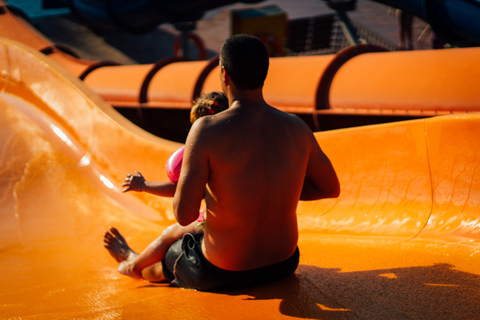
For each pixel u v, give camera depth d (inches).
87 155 208.2
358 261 109.3
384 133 150.6
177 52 730.2
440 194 135.0
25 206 178.7
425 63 246.2
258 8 595.5
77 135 216.7
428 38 836.0
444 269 98.3
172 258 100.9
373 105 253.3
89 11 826.2
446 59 241.4
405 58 259.1
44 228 165.5
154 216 179.3
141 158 195.0
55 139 217.9
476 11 411.2
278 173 82.6
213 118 80.7
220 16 1130.0
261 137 81.3
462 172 132.0
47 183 193.6
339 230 147.1
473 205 127.2
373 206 147.5
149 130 380.8
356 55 289.9
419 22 954.1
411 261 105.4
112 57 899.4
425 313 79.0
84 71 420.5
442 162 136.3
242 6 1193.4
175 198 80.4
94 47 938.7
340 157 160.1
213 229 87.7
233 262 89.2
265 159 81.4
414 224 134.2
